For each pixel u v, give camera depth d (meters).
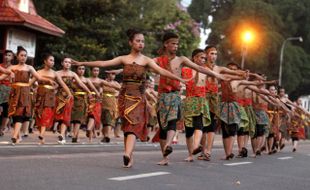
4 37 25.59
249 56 60.28
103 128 17.97
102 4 32.12
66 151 13.39
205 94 12.87
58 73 16.09
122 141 19.45
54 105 14.73
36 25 26.17
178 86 11.25
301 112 22.83
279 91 21.22
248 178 10.65
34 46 28.27
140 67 10.24
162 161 11.68
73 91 16.30
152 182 8.84
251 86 16.12
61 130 15.49
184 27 46.59
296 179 11.22
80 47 31.34
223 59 62.38
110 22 32.81
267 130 17.22
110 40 32.66
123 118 10.29
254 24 60.94
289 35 64.25
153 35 41.16
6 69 13.52
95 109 17.31
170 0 45.97
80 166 10.20
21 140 15.39
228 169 12.03
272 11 61.75
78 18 32.56
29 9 27.75
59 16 31.80
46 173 8.92
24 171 8.98
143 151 15.66
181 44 46.31
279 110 20.05
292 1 64.81
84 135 21.55
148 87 19.50
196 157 14.43
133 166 10.90
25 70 13.77
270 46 60.56
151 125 19.62
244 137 16.19
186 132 12.91
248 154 18.05
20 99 13.65
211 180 9.81
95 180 8.53
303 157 18.25
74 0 32.00
